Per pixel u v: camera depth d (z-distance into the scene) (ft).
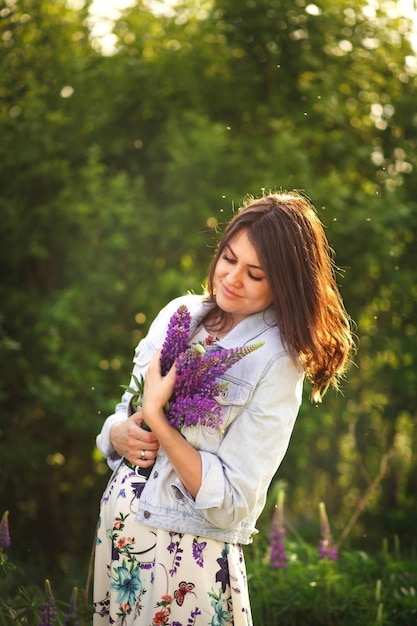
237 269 5.88
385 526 14.89
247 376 5.85
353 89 14.40
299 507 15.19
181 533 5.93
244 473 5.77
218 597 5.97
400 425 15.93
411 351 14.38
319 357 6.11
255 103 14.30
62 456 14.25
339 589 9.87
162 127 14.14
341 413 14.48
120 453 6.32
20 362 13.28
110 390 13.80
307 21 13.83
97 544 6.40
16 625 7.59
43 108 12.82
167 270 14.05
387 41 14.20
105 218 12.89
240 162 13.55
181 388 5.74
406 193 14.40
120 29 13.99
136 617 5.98
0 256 13.62
